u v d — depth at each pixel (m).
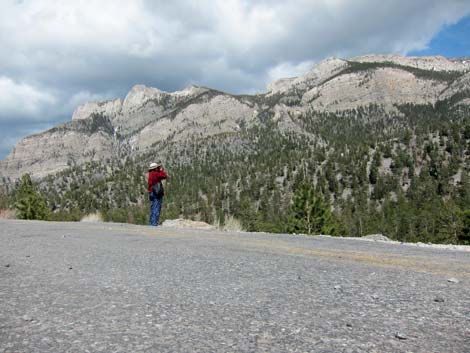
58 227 13.04
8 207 35.19
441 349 2.65
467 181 160.88
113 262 6.16
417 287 4.57
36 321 3.20
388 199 169.25
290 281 4.84
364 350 2.62
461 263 6.61
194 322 3.21
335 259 6.68
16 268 5.66
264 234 12.30
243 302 3.86
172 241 9.05
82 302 3.81
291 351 2.59
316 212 46.69
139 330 2.99
